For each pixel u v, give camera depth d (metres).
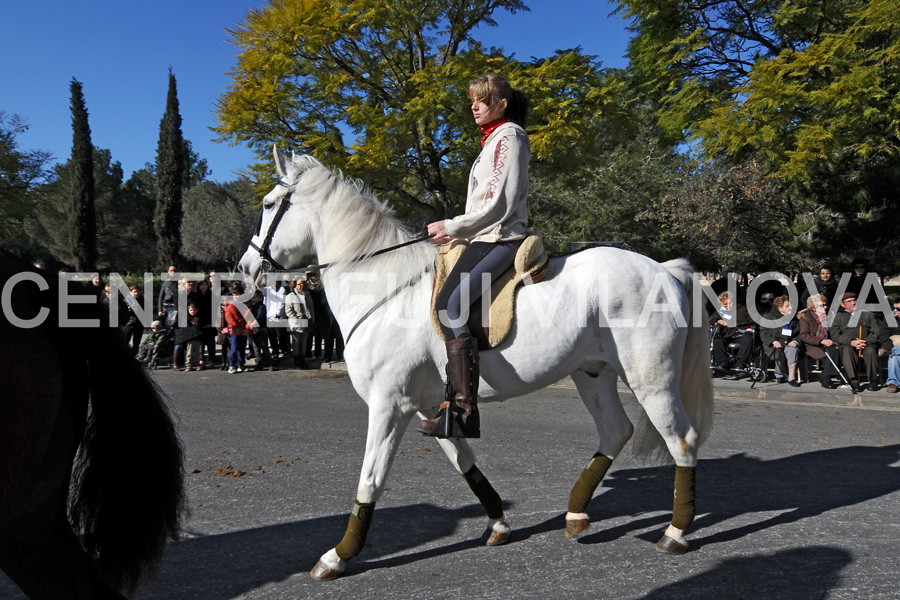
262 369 11.40
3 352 1.71
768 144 10.08
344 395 8.66
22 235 44.38
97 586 1.95
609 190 23.06
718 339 9.45
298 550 3.35
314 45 11.82
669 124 12.05
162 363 12.03
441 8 12.77
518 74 11.64
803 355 8.86
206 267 44.00
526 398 8.04
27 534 1.90
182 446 2.23
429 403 3.30
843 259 12.45
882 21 8.69
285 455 5.37
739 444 5.62
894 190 11.06
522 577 2.98
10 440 1.69
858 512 3.77
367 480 3.11
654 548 3.31
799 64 9.12
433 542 3.44
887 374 8.84
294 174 3.66
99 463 2.05
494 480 4.54
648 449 3.61
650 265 3.39
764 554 3.18
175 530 2.15
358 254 3.39
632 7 11.99
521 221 3.25
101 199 49.16
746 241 18.45
